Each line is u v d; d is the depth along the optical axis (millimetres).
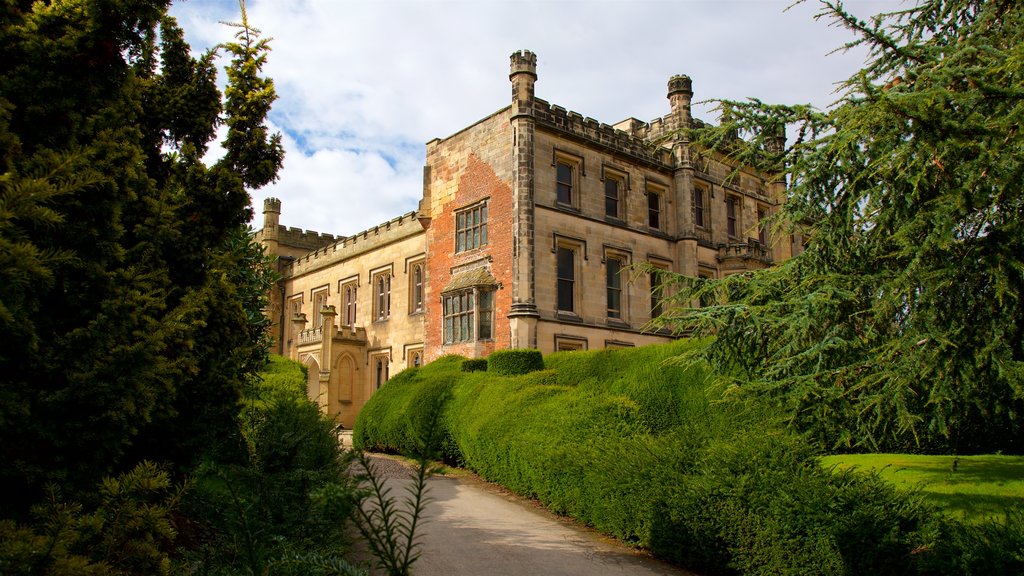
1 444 4160
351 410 34000
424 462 3441
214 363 6598
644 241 28484
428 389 18609
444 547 9336
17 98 4570
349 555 8078
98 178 4043
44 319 4379
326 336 33594
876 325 7488
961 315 6664
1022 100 5473
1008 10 7336
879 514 6770
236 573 4602
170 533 4434
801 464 8023
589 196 26812
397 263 33281
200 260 6633
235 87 7609
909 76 6785
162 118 6910
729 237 31953
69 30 4688
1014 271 6262
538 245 24734
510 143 25375
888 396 6719
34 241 4266
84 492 4410
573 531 10586
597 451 10758
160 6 5359
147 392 4570
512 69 25391
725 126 8531
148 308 4824
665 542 8797
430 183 29641
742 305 8148
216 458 6230
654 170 29531
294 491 5910
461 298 26484
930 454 12281
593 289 26266
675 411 15297
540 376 16906
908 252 6285
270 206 44094
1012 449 12156
